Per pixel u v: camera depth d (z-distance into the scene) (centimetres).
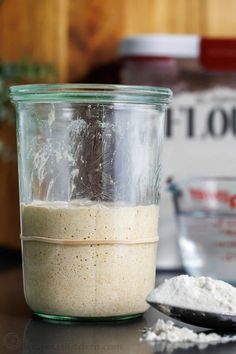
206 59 82
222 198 81
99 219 53
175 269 83
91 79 90
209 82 82
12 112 88
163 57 82
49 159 55
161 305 52
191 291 52
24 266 56
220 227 81
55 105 55
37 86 55
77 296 53
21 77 90
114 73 90
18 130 57
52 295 54
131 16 90
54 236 53
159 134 57
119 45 86
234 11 90
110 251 53
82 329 52
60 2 90
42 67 88
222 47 82
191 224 81
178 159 82
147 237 55
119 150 55
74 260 53
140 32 90
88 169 55
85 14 90
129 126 55
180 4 90
